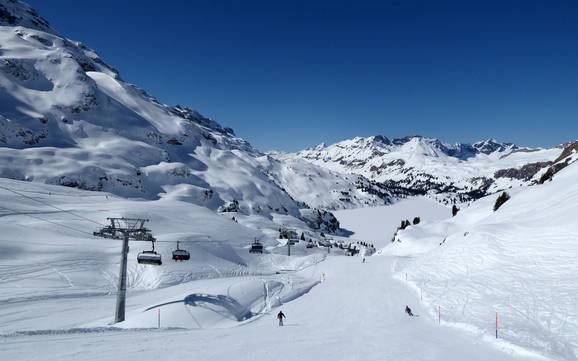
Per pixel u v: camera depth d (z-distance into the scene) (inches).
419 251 4222.4
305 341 989.8
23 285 2041.1
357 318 1477.6
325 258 4188.0
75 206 4023.1
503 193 3969.0
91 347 832.9
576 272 1402.6
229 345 908.6
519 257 1776.6
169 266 2768.2
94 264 2534.5
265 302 1957.4
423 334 1122.7
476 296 1496.1
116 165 7844.5
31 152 6963.6
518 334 1000.9
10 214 3297.2
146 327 1327.5
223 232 4498.0
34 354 751.1
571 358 828.0
